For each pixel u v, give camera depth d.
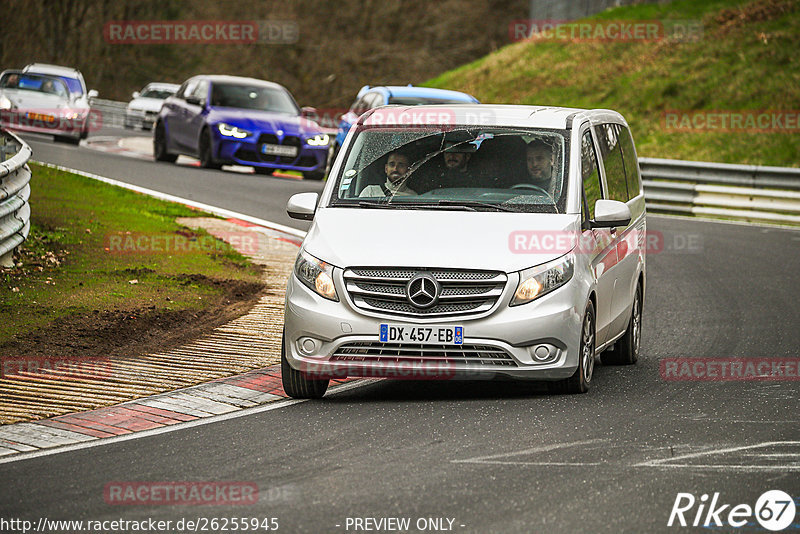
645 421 23.86
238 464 20.55
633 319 31.66
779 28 120.75
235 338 32.94
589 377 27.33
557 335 25.45
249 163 77.62
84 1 193.50
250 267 44.75
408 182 27.91
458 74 147.25
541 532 16.61
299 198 28.36
